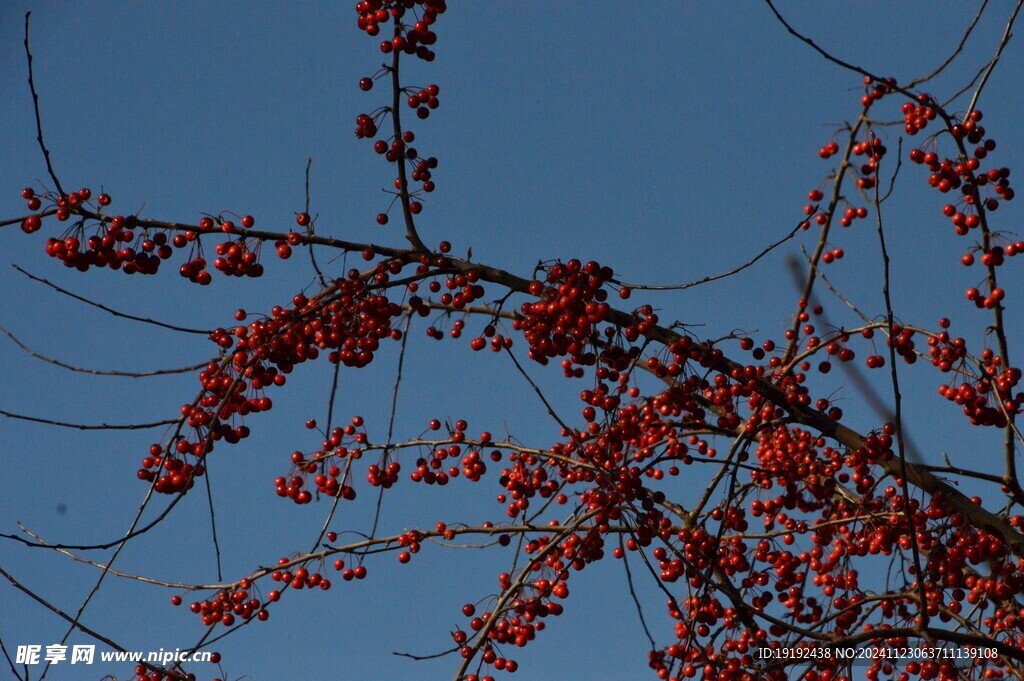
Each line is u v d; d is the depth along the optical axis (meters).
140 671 12.66
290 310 12.18
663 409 13.98
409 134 12.26
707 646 12.83
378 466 14.19
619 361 12.38
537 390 11.49
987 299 13.57
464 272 12.39
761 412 13.05
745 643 13.31
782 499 14.13
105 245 11.48
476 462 14.19
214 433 11.98
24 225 11.33
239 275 11.97
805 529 13.18
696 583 12.48
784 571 13.47
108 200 11.78
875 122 14.27
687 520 13.37
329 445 14.32
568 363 15.03
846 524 14.07
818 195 16.20
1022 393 13.08
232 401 11.95
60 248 11.39
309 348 12.38
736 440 12.59
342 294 11.96
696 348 12.52
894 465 12.83
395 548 13.46
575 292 11.68
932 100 12.95
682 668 11.70
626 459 13.91
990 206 13.58
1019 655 10.71
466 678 11.77
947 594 13.57
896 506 14.08
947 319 13.83
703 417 13.20
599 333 12.34
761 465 13.91
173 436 11.58
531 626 12.73
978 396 13.01
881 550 13.05
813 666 13.11
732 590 11.94
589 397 12.53
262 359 11.80
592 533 12.58
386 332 12.57
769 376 13.30
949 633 10.77
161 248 11.92
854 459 12.90
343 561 14.08
